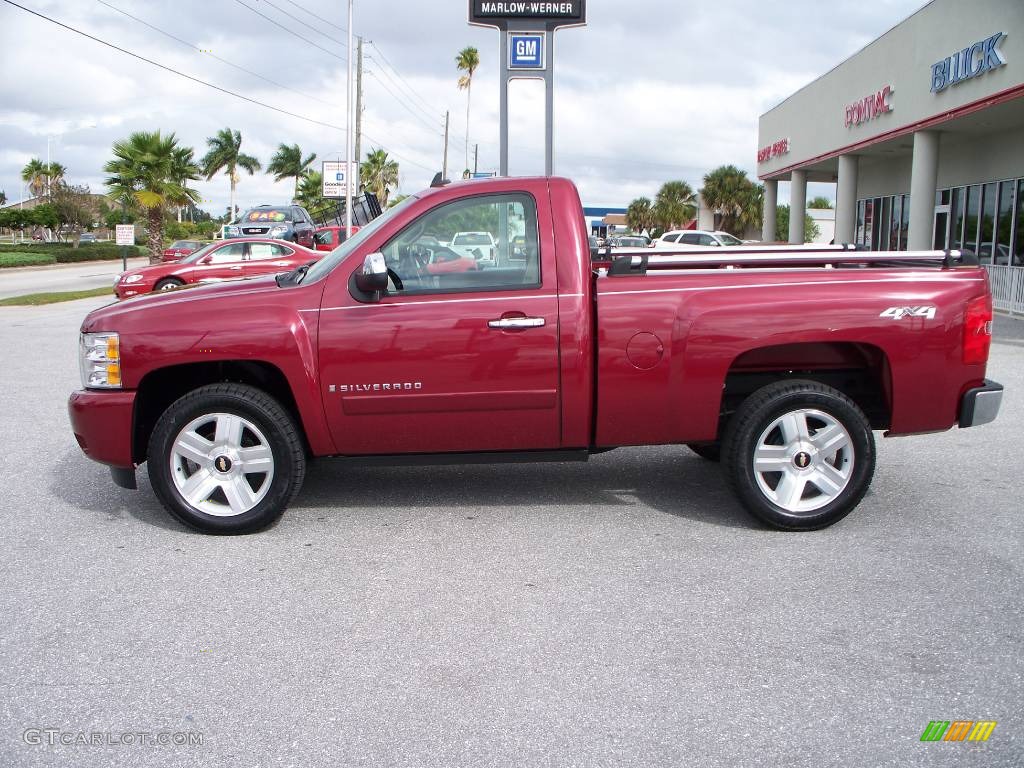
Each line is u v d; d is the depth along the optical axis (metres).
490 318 4.84
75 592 4.27
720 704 3.22
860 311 4.85
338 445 5.04
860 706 3.20
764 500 4.98
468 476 6.28
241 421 4.96
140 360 4.91
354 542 4.94
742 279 4.93
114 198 37.38
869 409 5.46
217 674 3.48
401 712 3.19
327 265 5.20
